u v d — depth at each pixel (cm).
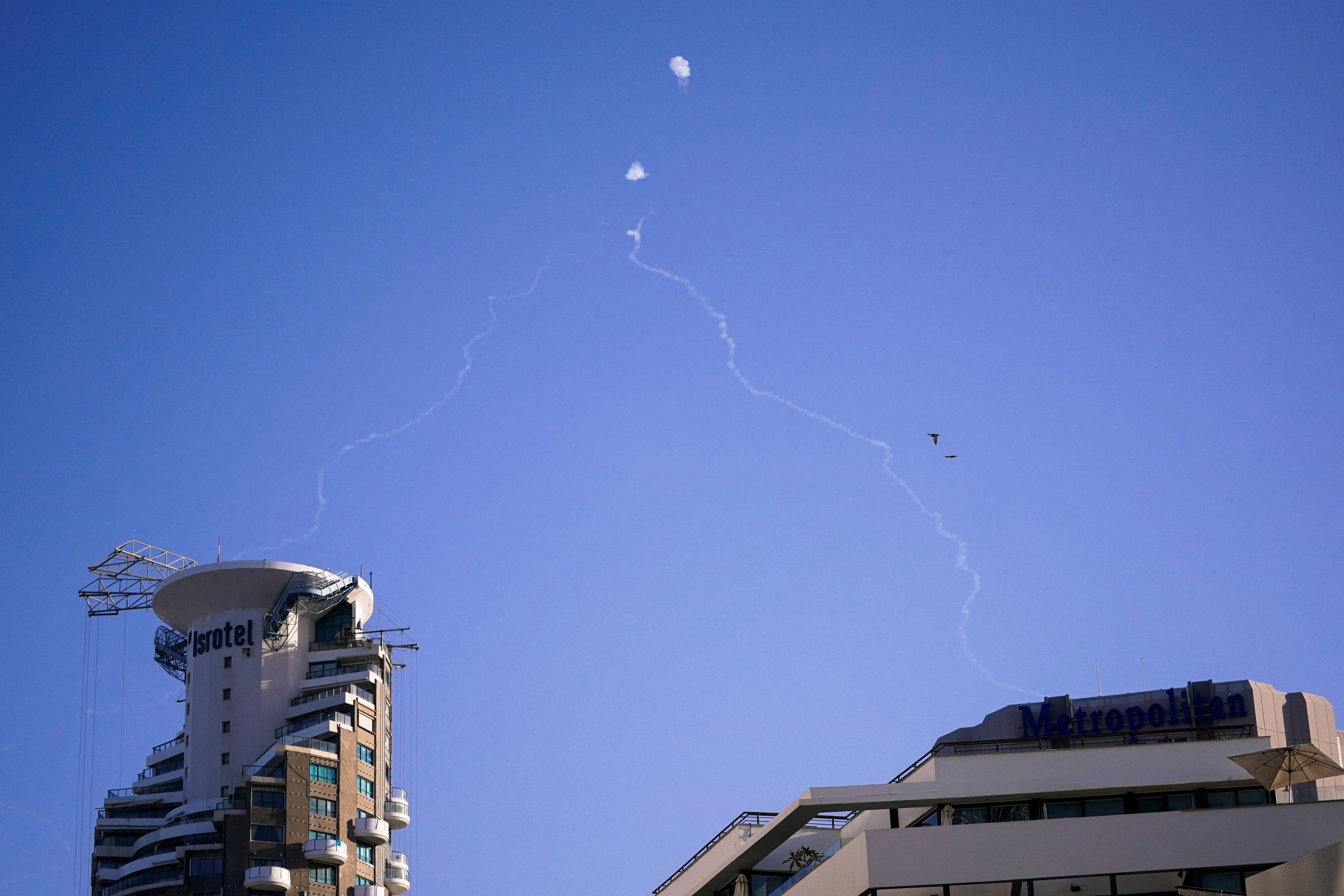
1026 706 8662
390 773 18888
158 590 18950
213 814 17075
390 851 18200
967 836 6731
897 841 6762
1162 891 6600
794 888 7400
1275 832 6575
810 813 7356
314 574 18738
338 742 17638
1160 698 8500
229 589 18650
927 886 6669
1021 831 6719
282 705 18300
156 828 18188
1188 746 7162
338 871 17038
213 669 18375
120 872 17375
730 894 8262
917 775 7475
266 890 16412
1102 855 6631
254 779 16950
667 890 8631
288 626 18675
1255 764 6575
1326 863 5247
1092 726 8500
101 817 18388
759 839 7631
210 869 16525
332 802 17312
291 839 16788
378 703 18612
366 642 18925
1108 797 7156
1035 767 7212
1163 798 7119
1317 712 8619
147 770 19000
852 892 6856
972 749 8394
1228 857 6562
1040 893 6700
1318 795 8231
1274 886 5588
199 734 18100
